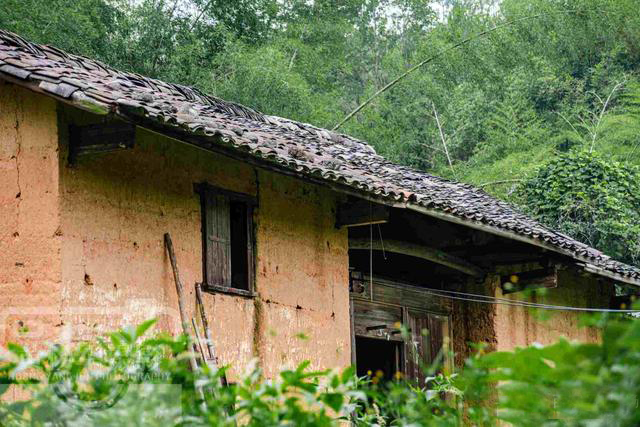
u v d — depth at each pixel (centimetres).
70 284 679
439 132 2678
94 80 696
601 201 1720
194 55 2014
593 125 2581
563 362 259
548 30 2367
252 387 364
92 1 1936
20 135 691
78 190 697
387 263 1159
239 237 855
